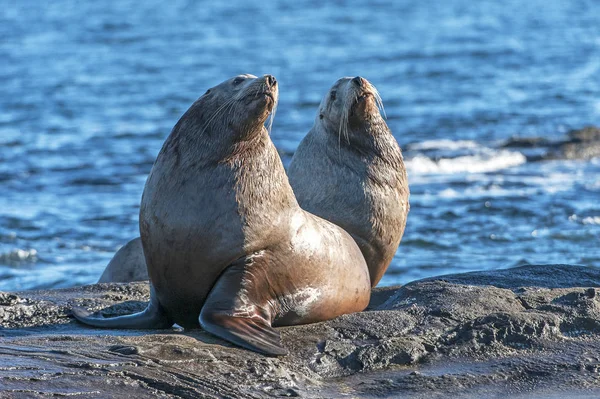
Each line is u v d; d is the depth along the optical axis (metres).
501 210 78.19
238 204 32.38
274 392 27.89
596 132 117.69
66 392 25.58
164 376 27.36
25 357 28.08
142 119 136.62
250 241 32.41
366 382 29.53
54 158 106.00
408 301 36.12
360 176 43.28
